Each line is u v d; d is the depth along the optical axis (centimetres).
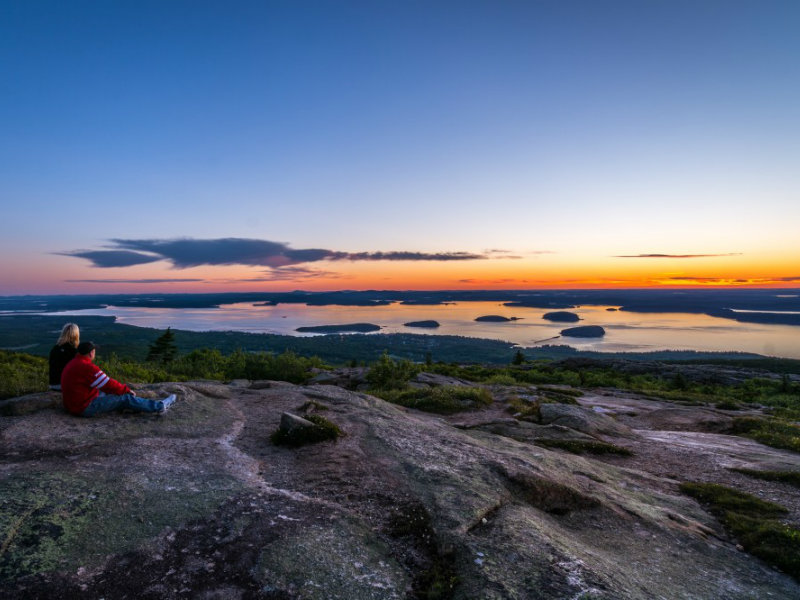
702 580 571
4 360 2444
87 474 619
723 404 2528
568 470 935
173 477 645
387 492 666
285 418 895
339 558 484
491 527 575
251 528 524
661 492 945
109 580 420
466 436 1091
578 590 439
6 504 511
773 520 798
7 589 391
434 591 444
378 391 2212
